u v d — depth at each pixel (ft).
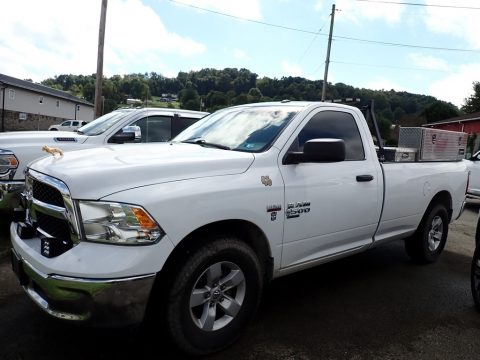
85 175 8.13
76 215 7.90
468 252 19.74
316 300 12.98
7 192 16.47
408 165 15.16
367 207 13.04
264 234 10.10
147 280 7.92
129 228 7.84
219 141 11.90
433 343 10.57
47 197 8.90
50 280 7.77
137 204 7.91
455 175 17.71
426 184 15.79
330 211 11.73
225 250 9.18
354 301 13.01
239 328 9.85
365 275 15.57
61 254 7.98
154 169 8.68
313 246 11.56
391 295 13.65
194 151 10.55
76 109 191.01
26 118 156.15
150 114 22.11
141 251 7.87
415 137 16.33
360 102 15.78
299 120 11.64
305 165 11.27
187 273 8.60
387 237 14.51
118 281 7.65
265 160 10.43
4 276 13.41
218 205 8.99
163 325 8.68
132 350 9.50
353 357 9.71
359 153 13.23
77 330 10.25
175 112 23.03
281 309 12.18
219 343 9.46
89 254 7.74
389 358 9.77
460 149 19.01
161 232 8.09
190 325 8.86
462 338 10.89
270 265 10.66
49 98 169.48
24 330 10.14
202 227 9.23
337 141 10.26
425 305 12.96
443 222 17.56
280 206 10.32
